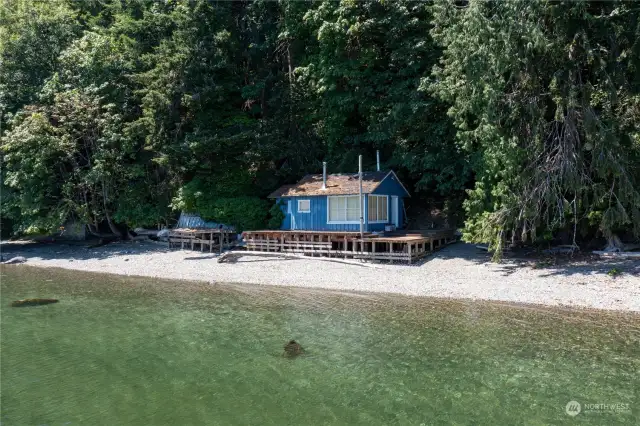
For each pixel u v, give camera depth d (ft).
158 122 94.12
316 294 55.88
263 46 104.99
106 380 30.60
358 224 80.38
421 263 69.51
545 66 56.59
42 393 28.73
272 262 77.15
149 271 76.02
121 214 99.81
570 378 29.04
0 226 120.67
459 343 36.11
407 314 45.16
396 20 84.79
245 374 31.14
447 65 66.90
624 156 52.16
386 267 68.18
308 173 103.40
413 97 82.64
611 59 52.54
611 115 52.21
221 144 90.63
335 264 72.79
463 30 58.29
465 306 47.50
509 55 53.21
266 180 100.73
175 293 58.49
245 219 93.45
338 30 86.38
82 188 99.30
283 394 27.91
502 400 26.43
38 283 67.10
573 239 65.67
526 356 32.91
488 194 63.62
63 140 94.17
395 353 34.35
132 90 106.01
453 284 56.44
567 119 54.29
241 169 97.50
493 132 55.77
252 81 106.42
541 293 50.08
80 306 51.75
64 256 95.55
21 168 94.68
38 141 91.97
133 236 110.01
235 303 52.08
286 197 90.27
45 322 45.16
